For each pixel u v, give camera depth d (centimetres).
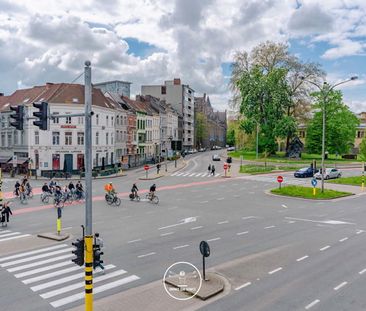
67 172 5178
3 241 1848
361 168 6612
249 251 1658
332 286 1259
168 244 1769
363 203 3094
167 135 10131
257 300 1148
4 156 5969
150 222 2270
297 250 1677
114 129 6456
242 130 8000
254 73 7269
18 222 2306
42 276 1355
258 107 7200
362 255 1606
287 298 1162
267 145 7769
